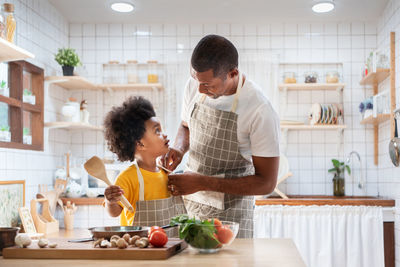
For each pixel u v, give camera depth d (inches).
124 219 65.9
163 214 64.2
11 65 120.6
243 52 162.9
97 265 40.6
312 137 161.6
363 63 161.0
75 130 162.6
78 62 144.3
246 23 163.2
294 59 162.6
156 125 65.7
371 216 134.3
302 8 147.1
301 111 161.9
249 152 70.9
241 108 66.7
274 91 160.2
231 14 153.3
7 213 110.0
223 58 58.6
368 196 157.2
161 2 141.9
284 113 161.5
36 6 132.8
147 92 163.5
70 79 139.3
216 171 71.4
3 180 108.8
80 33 164.7
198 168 72.6
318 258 134.4
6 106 118.7
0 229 48.3
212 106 69.1
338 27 162.4
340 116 156.1
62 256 43.9
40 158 134.0
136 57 163.9
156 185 65.7
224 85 61.7
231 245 50.8
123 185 63.3
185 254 45.8
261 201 136.5
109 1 141.2
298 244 135.0
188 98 74.9
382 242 133.9
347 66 161.5
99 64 163.9
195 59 58.2
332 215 135.3
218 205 69.7
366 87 160.4
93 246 45.6
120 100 164.2
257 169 67.3
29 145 125.3
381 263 133.4
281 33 163.2
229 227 46.9
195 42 163.6
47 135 138.4
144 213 63.1
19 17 120.8
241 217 70.5
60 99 154.1
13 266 40.8
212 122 68.6
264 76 160.6
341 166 157.4
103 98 164.4
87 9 149.9
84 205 144.4
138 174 64.8
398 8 128.6
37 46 133.6
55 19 149.4
